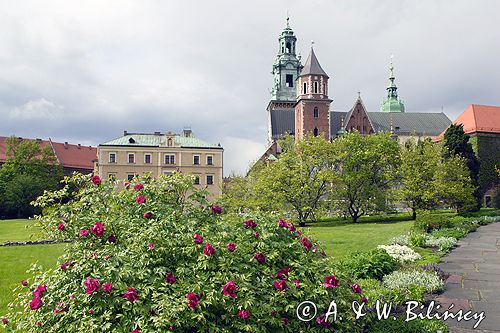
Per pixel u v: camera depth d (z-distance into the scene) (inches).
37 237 300.2
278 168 1804.9
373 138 1914.4
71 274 248.1
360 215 1884.8
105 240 272.2
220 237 264.8
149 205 292.7
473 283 459.8
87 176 310.3
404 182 1667.1
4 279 593.6
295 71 4045.3
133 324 221.5
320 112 3115.2
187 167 2965.1
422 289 408.8
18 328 253.4
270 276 253.0
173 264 255.3
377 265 457.7
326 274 269.7
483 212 1529.3
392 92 4534.9
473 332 313.9
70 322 233.9
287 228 293.1
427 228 955.3
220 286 238.8
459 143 1723.7
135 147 2918.3
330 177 1745.8
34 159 3019.2
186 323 224.4
